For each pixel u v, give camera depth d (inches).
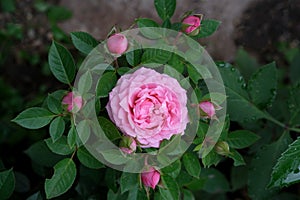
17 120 24.5
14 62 43.0
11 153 34.4
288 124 31.0
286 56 42.7
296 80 38.4
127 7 42.5
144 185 25.4
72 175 25.5
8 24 43.4
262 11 43.1
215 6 42.2
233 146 27.8
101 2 42.9
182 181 28.5
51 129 24.6
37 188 31.3
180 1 41.8
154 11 42.2
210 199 35.3
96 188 29.9
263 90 30.4
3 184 27.1
